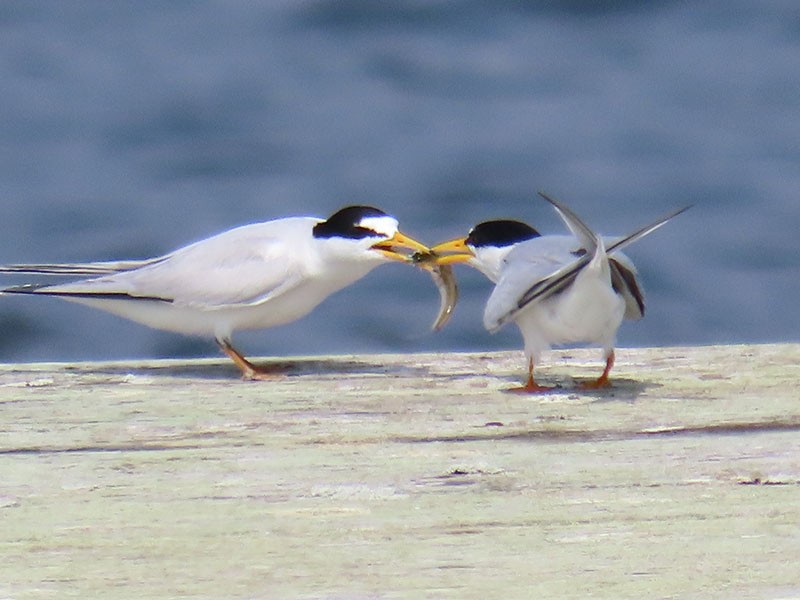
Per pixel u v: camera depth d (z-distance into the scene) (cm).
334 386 952
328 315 2227
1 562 596
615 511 654
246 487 696
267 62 3575
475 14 3788
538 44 3606
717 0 3800
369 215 1137
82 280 1173
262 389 942
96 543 618
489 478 708
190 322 1154
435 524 639
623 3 3762
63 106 3331
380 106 3284
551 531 627
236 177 2917
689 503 662
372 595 557
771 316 2266
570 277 941
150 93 3400
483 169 2891
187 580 575
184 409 873
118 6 4088
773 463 727
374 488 692
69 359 2122
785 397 891
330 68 3541
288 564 591
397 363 1056
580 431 807
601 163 2906
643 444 772
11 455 760
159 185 2880
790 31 3606
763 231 2562
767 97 3209
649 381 960
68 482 706
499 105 3253
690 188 2758
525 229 1138
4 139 3131
